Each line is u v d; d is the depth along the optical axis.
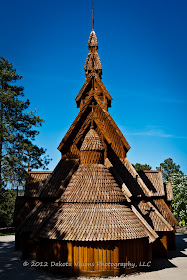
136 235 20.08
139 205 26.12
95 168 23.12
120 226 20.00
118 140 28.56
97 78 30.08
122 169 27.64
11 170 40.16
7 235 44.84
